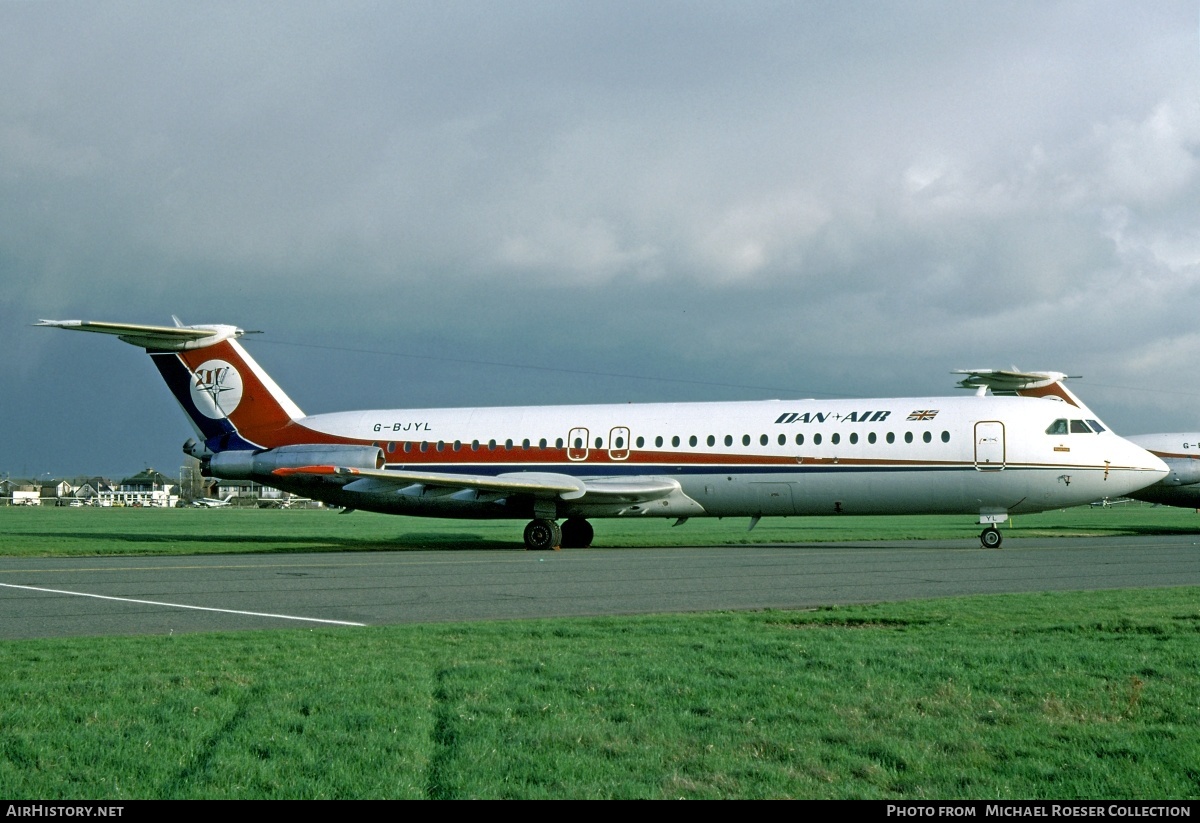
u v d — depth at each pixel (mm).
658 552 30750
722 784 6512
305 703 8469
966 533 44812
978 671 9719
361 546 35750
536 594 18000
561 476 33750
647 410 34125
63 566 24984
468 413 36094
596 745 7305
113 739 7418
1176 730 7680
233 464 36969
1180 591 17172
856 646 11156
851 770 6801
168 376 38250
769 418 32562
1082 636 12102
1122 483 30047
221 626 13938
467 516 35000
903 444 31000
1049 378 46875
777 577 21172
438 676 9617
